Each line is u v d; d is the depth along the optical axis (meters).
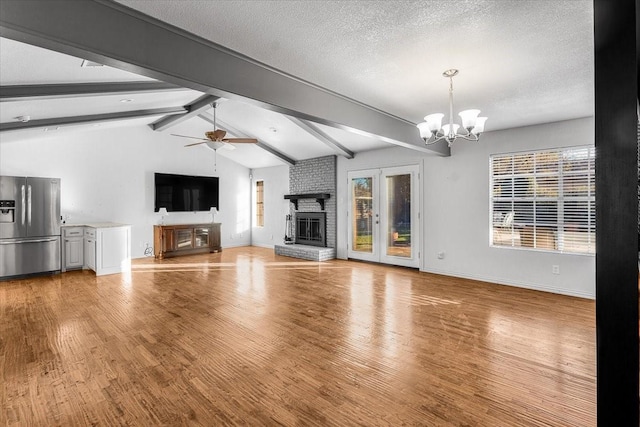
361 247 7.43
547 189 4.87
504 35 2.39
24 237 5.77
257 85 2.84
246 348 3.00
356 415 2.07
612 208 1.09
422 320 3.70
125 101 5.00
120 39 2.07
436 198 6.08
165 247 8.05
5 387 2.37
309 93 3.31
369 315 3.87
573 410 2.10
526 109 4.15
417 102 3.85
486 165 5.44
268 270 6.49
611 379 1.10
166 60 2.28
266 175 9.95
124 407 2.15
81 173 7.14
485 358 2.80
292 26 2.27
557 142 4.73
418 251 6.41
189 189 8.81
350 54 2.68
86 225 6.56
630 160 1.05
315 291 4.92
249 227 10.42
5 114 4.30
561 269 4.74
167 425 1.98
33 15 1.77
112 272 6.22
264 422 2.01
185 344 3.09
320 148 7.46
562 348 2.98
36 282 5.53
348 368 2.64
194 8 2.06
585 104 3.95
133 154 7.92
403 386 2.39
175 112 6.52
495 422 1.99
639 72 1.04
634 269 1.05
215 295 4.72
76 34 1.90
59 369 2.62
